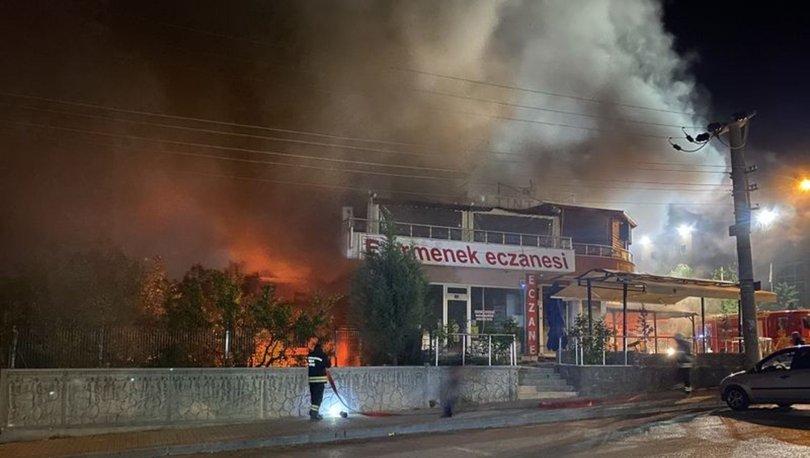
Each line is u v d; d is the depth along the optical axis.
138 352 14.89
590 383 18.69
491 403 16.98
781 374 14.45
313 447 11.70
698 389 20.09
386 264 17.84
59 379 12.88
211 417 13.97
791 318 26.53
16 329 13.92
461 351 18.41
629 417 14.77
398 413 15.31
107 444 11.59
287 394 14.77
